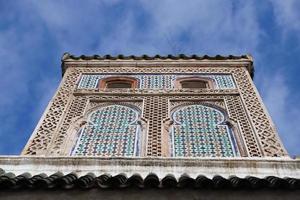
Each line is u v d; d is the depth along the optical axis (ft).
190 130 26.91
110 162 21.40
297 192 18.01
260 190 18.08
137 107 29.71
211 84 33.22
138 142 25.67
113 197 17.97
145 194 18.01
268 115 27.89
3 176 18.19
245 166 21.29
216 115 28.71
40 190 18.20
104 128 27.25
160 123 27.45
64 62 35.65
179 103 30.25
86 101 30.35
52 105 29.43
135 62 35.86
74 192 18.15
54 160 21.67
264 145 24.89
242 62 35.63
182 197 17.90
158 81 33.78
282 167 21.29
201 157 22.09
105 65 35.65
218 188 18.04
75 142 25.86
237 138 25.95
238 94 30.99
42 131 26.43
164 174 20.68
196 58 36.11
